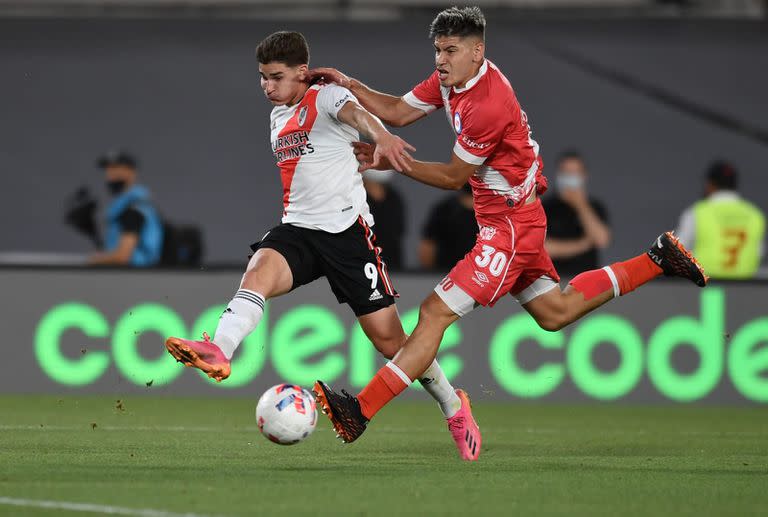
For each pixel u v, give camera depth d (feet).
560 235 153.48
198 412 116.67
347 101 74.64
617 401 135.85
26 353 134.10
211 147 247.70
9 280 133.90
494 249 77.15
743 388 136.46
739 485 66.39
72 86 246.06
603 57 242.58
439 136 242.17
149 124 247.29
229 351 71.82
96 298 134.31
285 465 73.67
